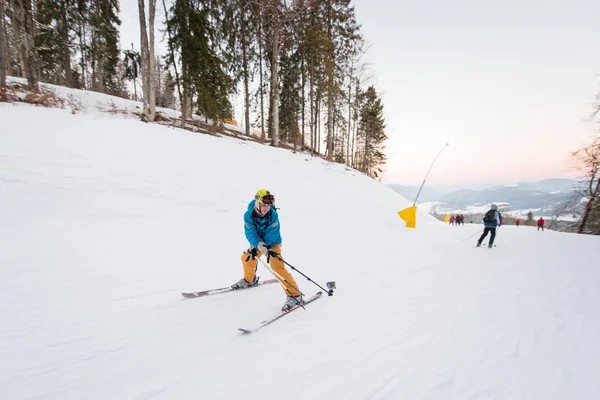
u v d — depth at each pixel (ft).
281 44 66.13
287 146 72.59
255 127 88.99
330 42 59.00
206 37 43.70
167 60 44.37
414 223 37.01
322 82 66.49
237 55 63.98
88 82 86.12
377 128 106.83
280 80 77.15
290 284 10.82
